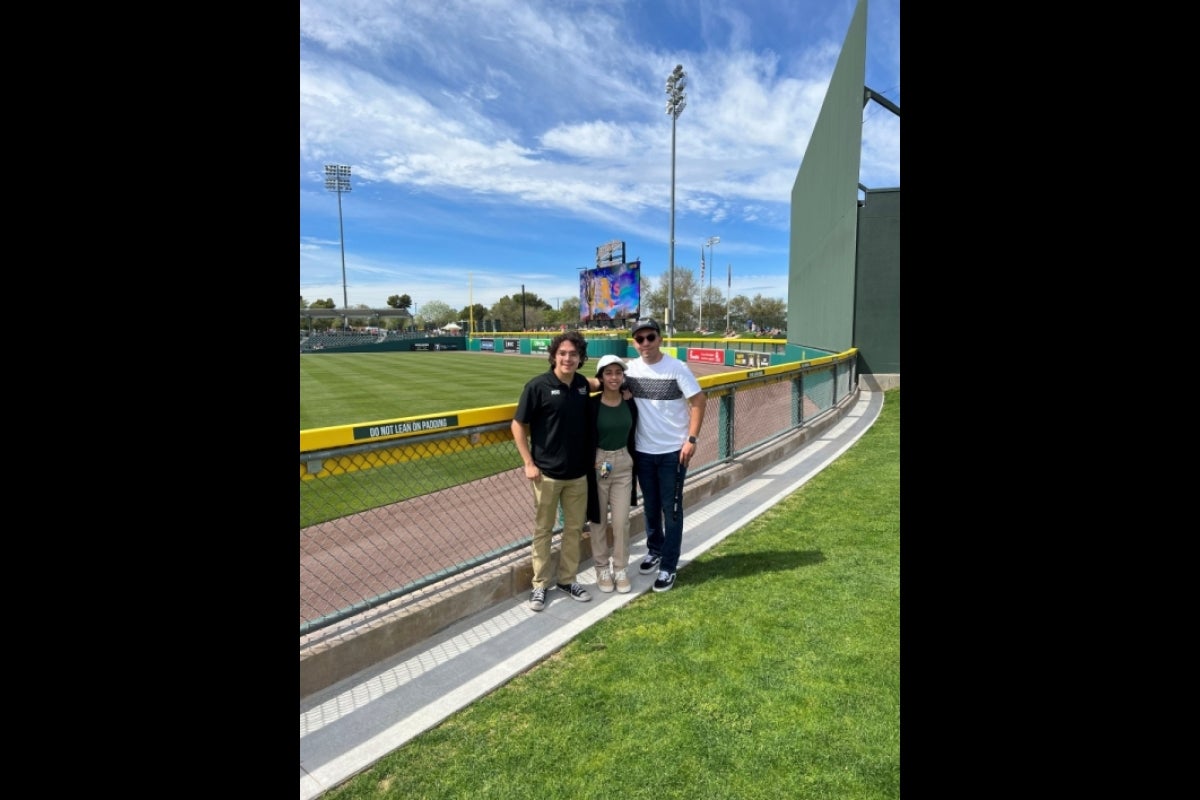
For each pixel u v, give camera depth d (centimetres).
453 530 473
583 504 333
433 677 260
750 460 595
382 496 562
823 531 426
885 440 735
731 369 2261
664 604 323
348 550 430
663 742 215
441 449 306
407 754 214
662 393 341
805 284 1847
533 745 216
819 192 1551
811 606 313
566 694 245
